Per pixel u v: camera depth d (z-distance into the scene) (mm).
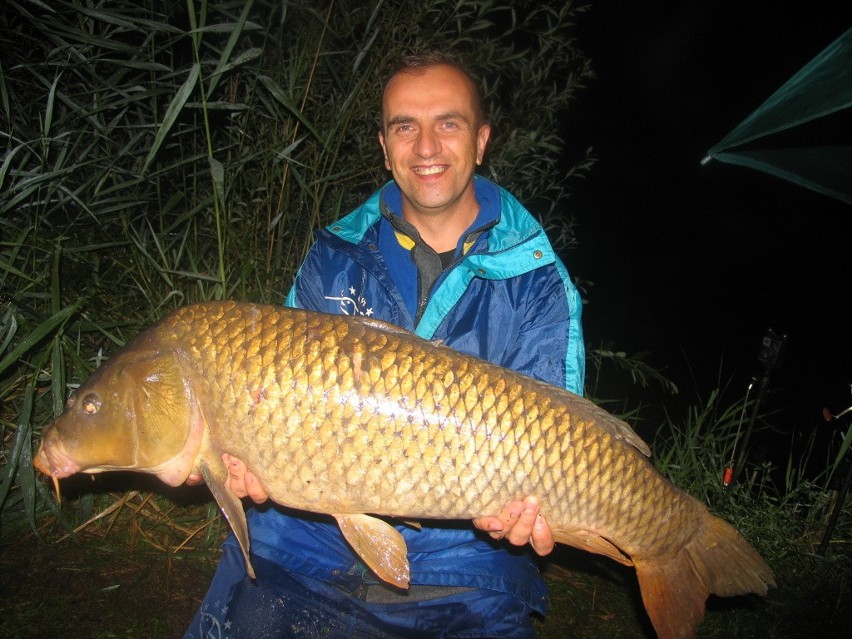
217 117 1674
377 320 840
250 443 810
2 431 1350
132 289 1492
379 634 909
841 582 1473
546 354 1008
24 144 1302
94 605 1111
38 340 1184
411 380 810
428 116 1002
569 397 871
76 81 1607
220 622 905
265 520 993
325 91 1769
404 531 969
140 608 1119
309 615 915
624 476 865
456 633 908
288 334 812
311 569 960
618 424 881
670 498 896
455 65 1032
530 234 1021
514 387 837
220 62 1278
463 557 963
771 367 1639
